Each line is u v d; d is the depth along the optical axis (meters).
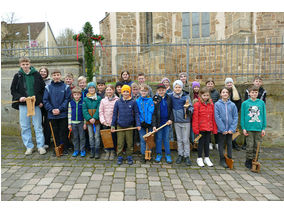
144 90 4.22
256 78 4.73
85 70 5.65
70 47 5.68
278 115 5.55
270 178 3.71
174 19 9.31
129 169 3.97
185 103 4.20
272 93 5.48
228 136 4.17
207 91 4.13
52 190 3.18
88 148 5.04
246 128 4.15
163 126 4.24
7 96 6.03
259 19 8.12
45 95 4.49
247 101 4.17
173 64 8.96
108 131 4.24
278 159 4.69
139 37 10.25
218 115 4.13
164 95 4.38
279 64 7.89
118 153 4.23
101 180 3.51
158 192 3.17
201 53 8.92
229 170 4.03
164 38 8.77
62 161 4.29
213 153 4.94
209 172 3.92
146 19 10.07
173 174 3.80
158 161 4.33
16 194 3.07
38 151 4.80
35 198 2.97
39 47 5.85
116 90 4.99
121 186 3.32
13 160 4.30
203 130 4.16
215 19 8.98
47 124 4.97
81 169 3.93
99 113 4.39
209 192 3.20
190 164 4.20
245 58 7.80
